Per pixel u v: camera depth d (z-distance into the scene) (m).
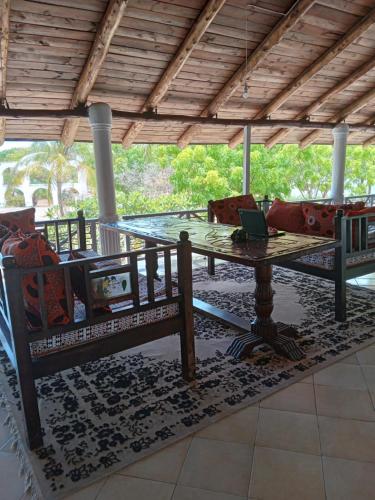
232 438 1.83
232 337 2.91
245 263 2.37
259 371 2.41
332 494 1.50
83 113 4.96
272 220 4.32
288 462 1.67
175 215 5.65
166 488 1.56
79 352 1.90
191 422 1.94
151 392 2.21
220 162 12.70
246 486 1.56
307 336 2.85
